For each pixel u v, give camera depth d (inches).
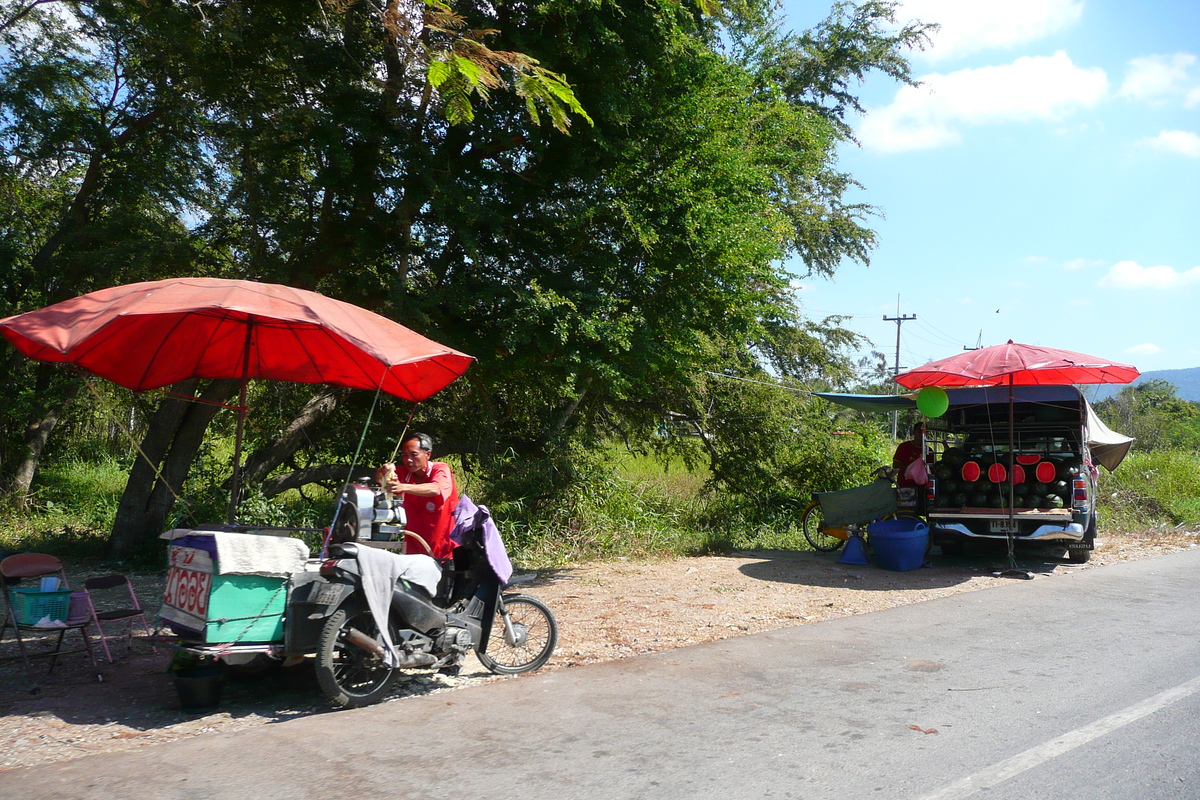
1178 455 872.9
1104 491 655.1
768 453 639.1
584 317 393.7
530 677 237.1
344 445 514.9
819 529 523.8
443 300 396.5
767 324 724.0
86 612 241.4
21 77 517.7
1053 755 174.1
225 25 385.4
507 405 537.3
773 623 309.3
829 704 209.5
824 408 681.6
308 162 415.8
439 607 236.5
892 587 391.2
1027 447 466.9
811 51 891.4
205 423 448.1
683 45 408.8
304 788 157.9
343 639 208.2
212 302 216.7
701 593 369.4
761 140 545.3
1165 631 291.1
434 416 534.9
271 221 405.1
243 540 201.0
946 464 472.1
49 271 561.6
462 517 240.7
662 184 417.4
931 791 156.6
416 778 163.0
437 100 381.4
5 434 595.5
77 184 594.9
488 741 184.2
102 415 613.3
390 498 231.9
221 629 198.1
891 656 258.4
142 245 415.8
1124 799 152.9
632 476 721.6
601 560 461.4
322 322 227.1
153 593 358.9
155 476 444.8
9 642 269.6
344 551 210.5
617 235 426.0
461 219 387.2
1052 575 421.1
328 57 396.5
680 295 425.7
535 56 370.3
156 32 400.8
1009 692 218.8
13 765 168.4
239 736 186.7
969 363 421.7
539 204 422.9
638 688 225.0
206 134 477.4
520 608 258.8
